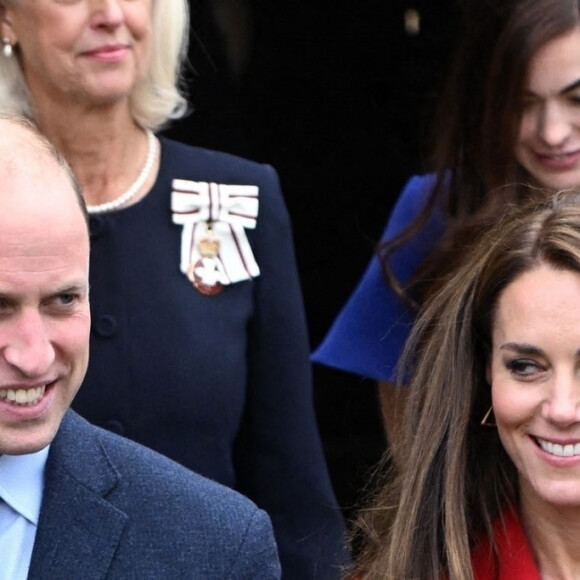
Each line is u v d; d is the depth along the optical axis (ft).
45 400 35.91
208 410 49.44
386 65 78.74
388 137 79.82
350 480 79.87
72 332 35.76
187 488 38.68
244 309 50.78
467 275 42.16
